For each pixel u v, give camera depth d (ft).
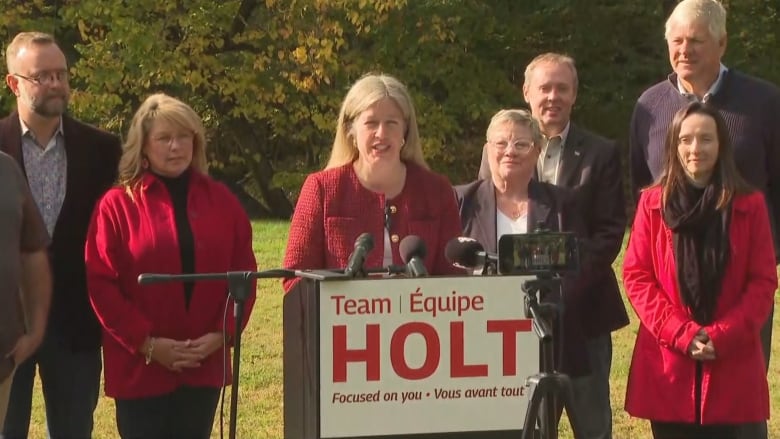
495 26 105.91
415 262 21.52
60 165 29.01
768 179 30.76
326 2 99.55
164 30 100.48
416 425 20.89
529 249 20.62
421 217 26.71
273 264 63.93
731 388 27.37
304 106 104.53
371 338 20.75
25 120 28.73
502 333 20.99
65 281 28.94
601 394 31.30
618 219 30.96
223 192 28.81
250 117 105.91
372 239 21.48
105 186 29.37
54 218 28.89
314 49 99.91
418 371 20.86
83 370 29.45
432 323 20.86
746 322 27.04
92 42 99.30
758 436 28.89
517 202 30.32
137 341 27.12
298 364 21.68
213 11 100.27
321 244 26.48
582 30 108.37
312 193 26.66
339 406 20.71
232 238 28.50
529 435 19.70
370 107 26.32
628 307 55.31
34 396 40.91
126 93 103.81
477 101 105.70
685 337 27.17
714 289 27.35
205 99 105.91
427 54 103.71
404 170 27.09
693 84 30.60
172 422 28.19
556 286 20.59
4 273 25.30
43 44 28.30
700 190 27.81
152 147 27.84
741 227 27.58
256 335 49.49
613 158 31.17
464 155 110.32
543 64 31.53
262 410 39.99
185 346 27.35
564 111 31.35
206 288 27.73
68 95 29.01
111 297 27.22
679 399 27.68
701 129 27.37
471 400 20.99
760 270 27.58
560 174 31.09
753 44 107.65
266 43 103.60
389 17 101.04
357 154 27.12
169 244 27.40
